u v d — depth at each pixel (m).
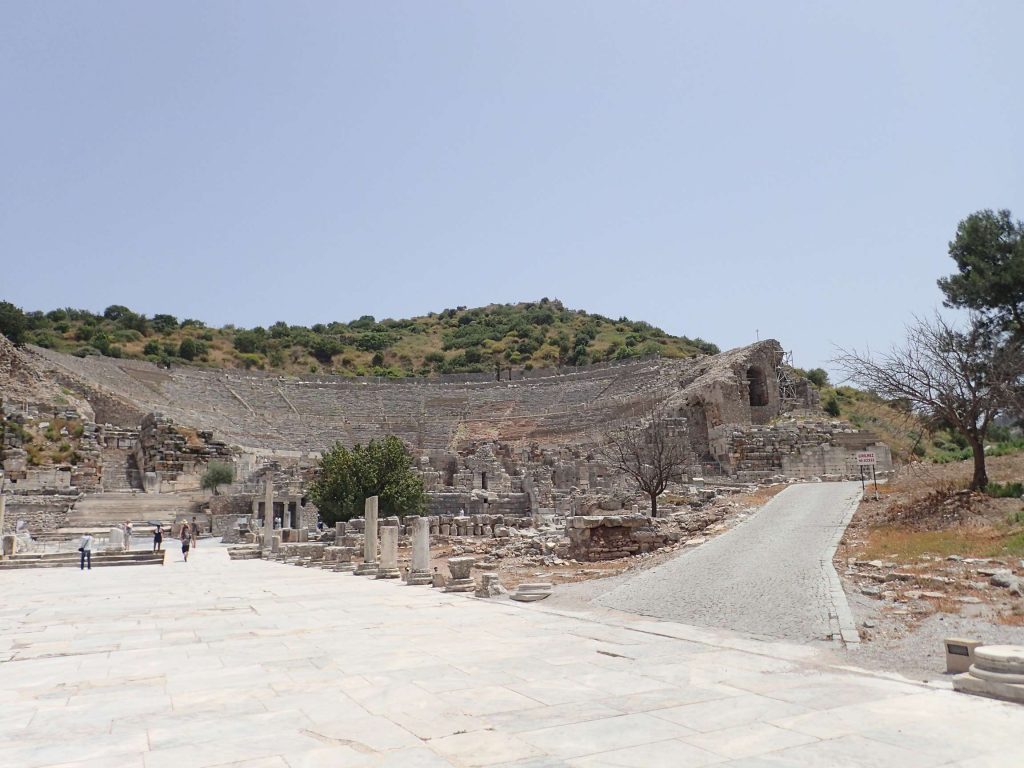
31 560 34.41
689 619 14.24
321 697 8.80
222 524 54.91
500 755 6.52
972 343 28.73
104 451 71.00
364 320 194.62
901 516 25.47
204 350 140.38
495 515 48.94
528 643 12.23
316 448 88.00
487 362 146.00
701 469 63.97
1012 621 11.68
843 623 12.57
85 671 10.68
